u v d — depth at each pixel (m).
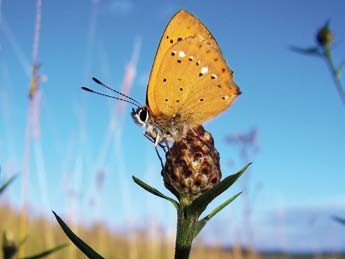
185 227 0.08
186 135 0.09
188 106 0.10
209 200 0.08
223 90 0.10
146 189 0.09
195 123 0.10
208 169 0.09
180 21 0.10
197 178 0.09
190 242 0.08
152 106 0.10
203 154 0.09
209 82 0.10
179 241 0.08
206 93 0.10
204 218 0.08
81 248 0.08
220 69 0.10
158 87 0.10
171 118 0.10
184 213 0.09
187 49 0.10
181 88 0.10
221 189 0.08
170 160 0.09
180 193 0.09
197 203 0.08
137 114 0.10
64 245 0.10
